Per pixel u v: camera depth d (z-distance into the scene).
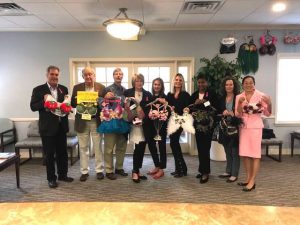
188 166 4.46
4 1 3.45
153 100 3.56
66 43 5.14
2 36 5.11
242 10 3.97
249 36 5.11
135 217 0.96
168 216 0.97
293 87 5.41
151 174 3.94
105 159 3.78
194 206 1.04
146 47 5.14
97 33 5.12
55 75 3.39
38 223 0.93
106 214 0.99
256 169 3.32
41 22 4.57
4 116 5.25
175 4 3.64
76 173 4.09
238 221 0.93
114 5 3.66
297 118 5.43
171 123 3.60
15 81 5.18
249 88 3.22
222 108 3.53
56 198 3.16
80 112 3.52
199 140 3.63
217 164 4.54
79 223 0.92
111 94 3.46
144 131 3.55
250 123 3.21
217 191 3.34
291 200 3.10
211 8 3.86
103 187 3.48
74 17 4.27
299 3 3.64
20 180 3.81
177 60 5.16
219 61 4.62
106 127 3.45
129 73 5.32
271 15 4.27
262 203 3.01
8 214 0.99
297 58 5.22
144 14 4.13
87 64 5.24
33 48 5.14
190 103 3.66
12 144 5.24
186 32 5.10
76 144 4.69
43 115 3.35
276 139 4.76
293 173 4.08
